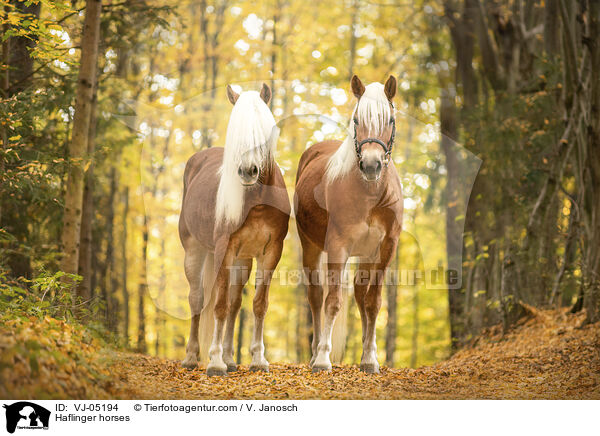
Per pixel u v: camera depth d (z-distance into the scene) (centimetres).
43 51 934
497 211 1343
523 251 1270
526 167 1328
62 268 939
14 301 761
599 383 763
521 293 1261
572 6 1158
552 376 829
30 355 516
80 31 1179
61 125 1182
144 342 1452
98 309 877
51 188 1017
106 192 1424
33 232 1164
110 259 1406
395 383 757
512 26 1452
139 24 1257
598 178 1053
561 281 1212
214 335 778
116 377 639
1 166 909
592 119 1062
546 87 1346
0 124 881
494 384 789
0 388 479
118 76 1440
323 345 805
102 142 1313
